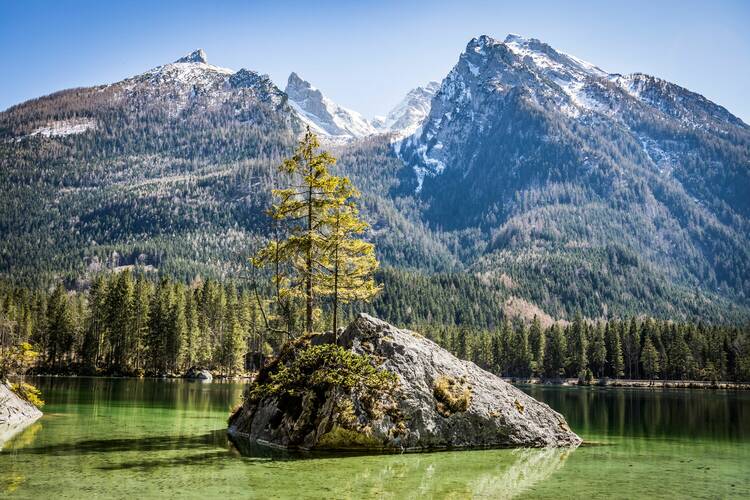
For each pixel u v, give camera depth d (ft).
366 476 78.38
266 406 111.96
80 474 77.15
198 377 386.93
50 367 384.88
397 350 107.55
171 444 103.86
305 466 84.69
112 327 384.06
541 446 109.91
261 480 74.90
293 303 260.01
